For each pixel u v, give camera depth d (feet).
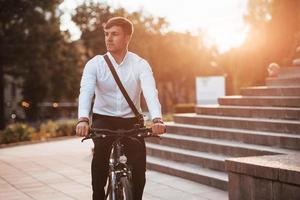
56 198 22.58
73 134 67.56
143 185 13.82
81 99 13.08
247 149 24.72
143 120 14.02
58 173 30.35
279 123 25.79
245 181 17.12
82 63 138.92
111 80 13.65
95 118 14.11
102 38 149.18
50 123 67.67
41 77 117.50
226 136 28.37
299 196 14.80
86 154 40.98
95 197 13.60
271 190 15.94
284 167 15.52
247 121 28.22
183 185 24.44
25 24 108.17
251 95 33.63
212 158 25.98
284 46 47.70
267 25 49.75
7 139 56.18
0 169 32.99
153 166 29.35
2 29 107.76
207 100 73.92
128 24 13.67
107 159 13.55
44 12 110.32
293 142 23.31
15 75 120.57
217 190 23.02
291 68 36.17
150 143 34.94
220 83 73.46
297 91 29.53
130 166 13.70
